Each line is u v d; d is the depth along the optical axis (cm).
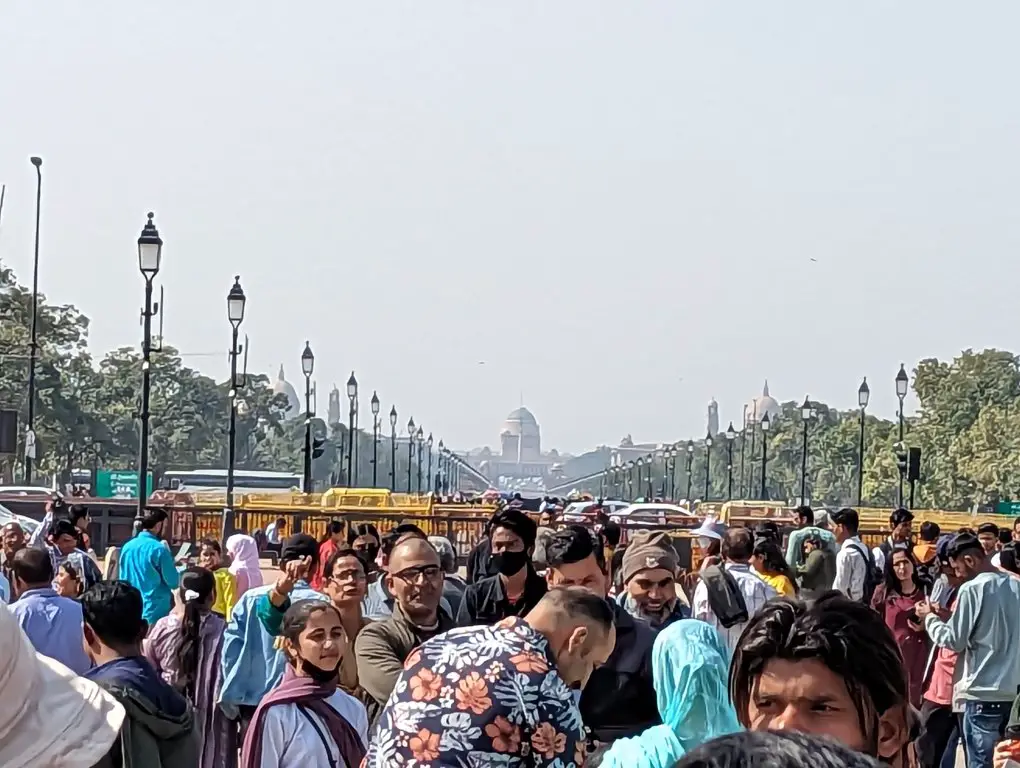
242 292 4506
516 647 536
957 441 10862
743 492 14162
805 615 425
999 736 1149
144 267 3447
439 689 529
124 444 11119
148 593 1528
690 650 572
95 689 434
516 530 965
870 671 420
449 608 1109
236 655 1013
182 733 707
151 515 1641
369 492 5494
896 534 2127
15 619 411
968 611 1149
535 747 525
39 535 1969
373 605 1181
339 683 916
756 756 234
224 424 13275
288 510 4484
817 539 2012
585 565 859
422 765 521
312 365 5656
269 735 760
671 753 556
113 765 654
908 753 471
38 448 8931
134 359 11838
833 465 13975
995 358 12550
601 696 760
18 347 8444
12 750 407
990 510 10275
